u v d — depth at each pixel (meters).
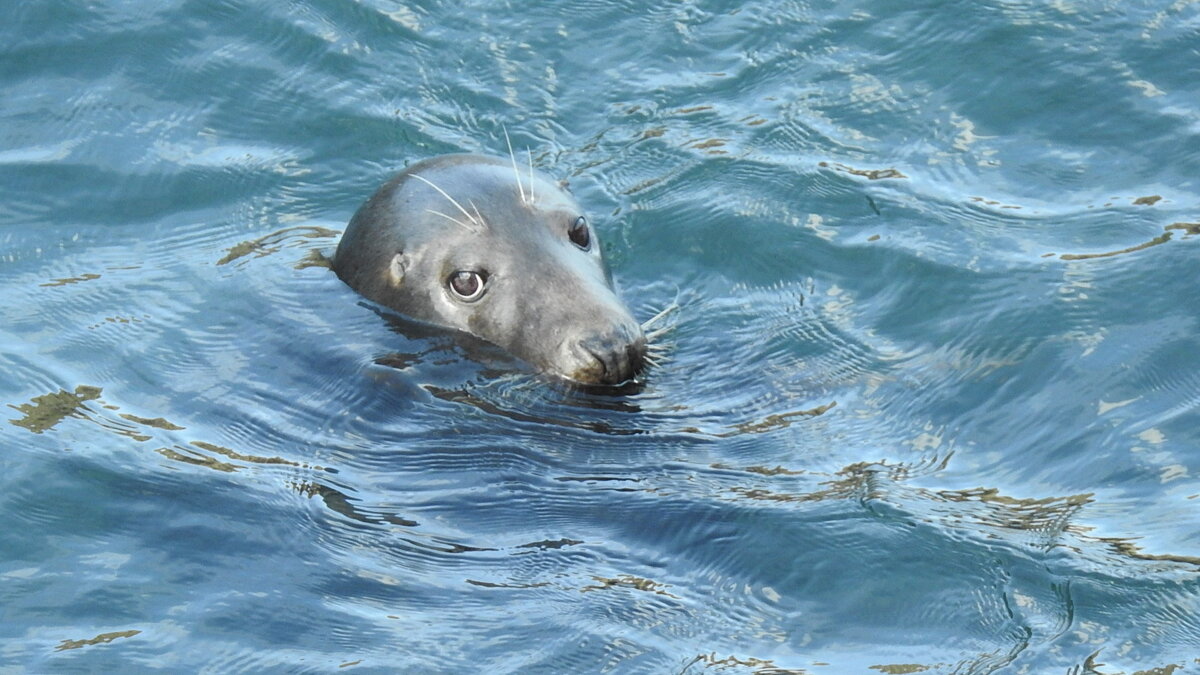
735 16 39.66
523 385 25.52
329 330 27.55
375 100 36.88
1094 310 27.98
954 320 28.09
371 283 28.47
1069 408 25.20
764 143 35.06
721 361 26.80
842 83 37.03
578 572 21.38
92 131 35.19
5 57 37.28
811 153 34.56
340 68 37.78
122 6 39.03
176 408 25.84
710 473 23.47
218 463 24.27
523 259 27.08
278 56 38.00
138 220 32.53
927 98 36.16
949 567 21.09
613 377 25.34
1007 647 19.47
